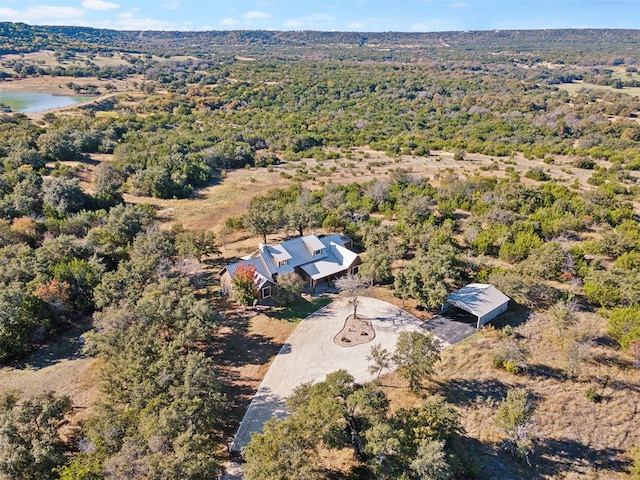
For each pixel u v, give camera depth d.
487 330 42.69
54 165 97.38
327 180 97.00
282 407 34.84
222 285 51.25
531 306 46.44
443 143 131.75
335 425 27.86
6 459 25.97
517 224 60.84
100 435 28.33
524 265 50.66
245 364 39.62
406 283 47.31
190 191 92.19
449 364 38.66
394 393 35.91
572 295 46.28
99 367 38.84
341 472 29.34
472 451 30.62
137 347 33.84
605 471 29.78
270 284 49.25
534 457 30.55
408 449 26.33
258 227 61.22
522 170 99.88
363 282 48.59
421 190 78.25
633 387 36.03
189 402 29.16
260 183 99.19
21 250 51.66
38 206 73.69
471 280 50.78
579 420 33.34
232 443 31.86
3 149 94.69
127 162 99.25
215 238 66.31
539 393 35.56
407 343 34.47
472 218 65.25
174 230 66.75
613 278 45.94
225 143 123.88
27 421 28.56
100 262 51.06
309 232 66.50
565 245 57.75
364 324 44.91
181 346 37.84
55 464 27.09
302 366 39.25
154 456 24.97
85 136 112.19
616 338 40.81
